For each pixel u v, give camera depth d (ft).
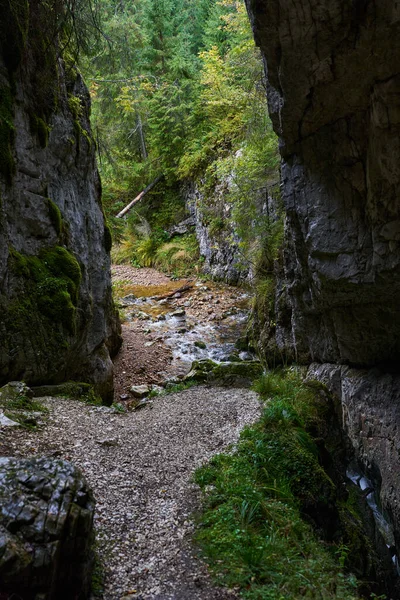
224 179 51.83
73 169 25.57
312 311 25.76
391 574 17.85
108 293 33.30
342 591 8.71
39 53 21.63
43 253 21.07
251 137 36.29
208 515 10.93
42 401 18.10
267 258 34.68
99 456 14.01
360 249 18.67
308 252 20.81
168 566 9.11
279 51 15.92
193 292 54.13
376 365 22.91
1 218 17.87
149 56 67.21
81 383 22.30
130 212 73.72
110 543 9.73
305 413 20.99
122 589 8.36
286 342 30.99
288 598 8.02
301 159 20.21
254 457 14.78
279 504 12.16
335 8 13.79
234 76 48.01
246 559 9.11
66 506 7.45
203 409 20.75
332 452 21.50
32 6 20.77
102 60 35.19
